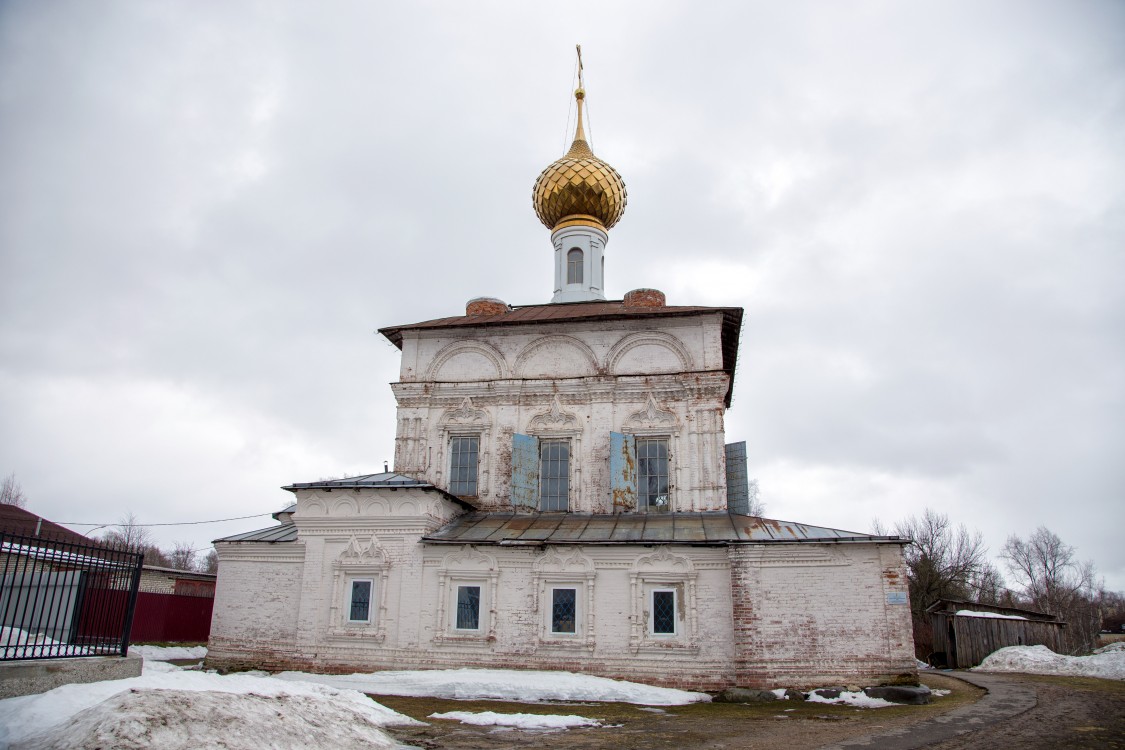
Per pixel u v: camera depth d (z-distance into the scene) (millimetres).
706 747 11711
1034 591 69438
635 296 27984
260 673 20688
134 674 13492
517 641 20125
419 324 26062
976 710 14789
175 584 37844
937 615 30922
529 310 28438
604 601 20062
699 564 19844
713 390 23875
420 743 11844
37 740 9523
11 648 13844
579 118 36125
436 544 20969
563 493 24156
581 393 24656
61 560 14805
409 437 25297
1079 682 19625
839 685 18172
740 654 18688
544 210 33812
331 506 21844
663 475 23812
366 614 21078
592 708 16719
